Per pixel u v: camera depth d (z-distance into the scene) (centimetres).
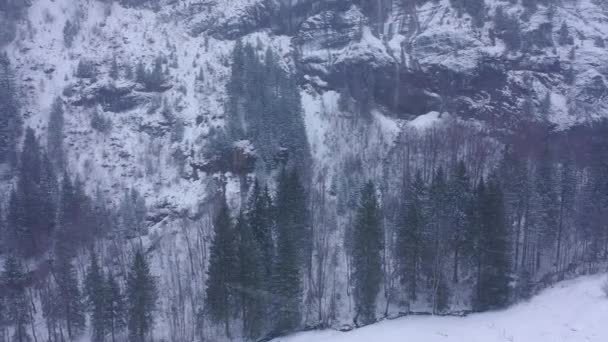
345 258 5744
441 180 5309
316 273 5475
